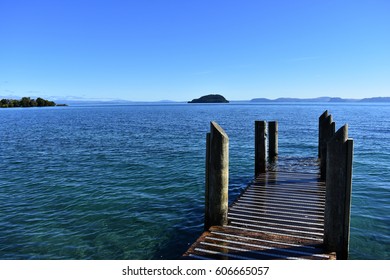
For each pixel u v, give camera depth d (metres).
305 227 6.58
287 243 5.80
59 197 10.46
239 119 55.19
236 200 8.49
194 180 12.66
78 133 31.86
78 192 11.03
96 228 8.00
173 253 6.74
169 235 7.60
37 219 8.57
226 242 5.87
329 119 10.30
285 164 13.41
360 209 9.06
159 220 8.52
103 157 17.91
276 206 7.95
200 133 31.56
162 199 10.29
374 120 49.62
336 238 5.43
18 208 9.42
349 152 5.27
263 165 11.71
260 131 11.65
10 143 24.11
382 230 7.59
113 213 9.02
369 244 6.89
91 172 14.14
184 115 72.75
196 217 8.73
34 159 17.39
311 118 56.59
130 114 81.00
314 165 13.13
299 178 10.84
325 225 5.54
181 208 9.45
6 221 8.43
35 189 11.43
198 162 16.36
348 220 5.38
